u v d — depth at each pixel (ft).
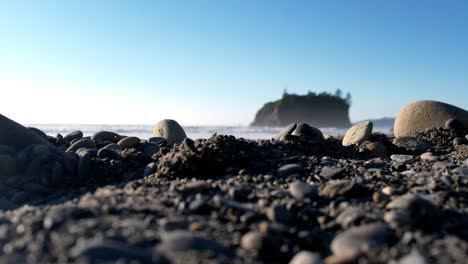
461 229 1.28
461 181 1.81
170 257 0.99
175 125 3.40
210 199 1.48
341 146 2.79
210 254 1.02
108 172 2.17
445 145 3.09
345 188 1.60
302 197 1.55
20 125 2.48
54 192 2.06
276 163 2.08
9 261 0.94
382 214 1.37
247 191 1.63
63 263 0.93
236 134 9.67
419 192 1.68
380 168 2.14
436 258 1.04
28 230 1.11
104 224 1.14
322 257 1.14
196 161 1.98
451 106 3.61
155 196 1.52
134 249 1.00
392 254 1.06
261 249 1.08
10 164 2.20
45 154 2.23
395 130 3.72
